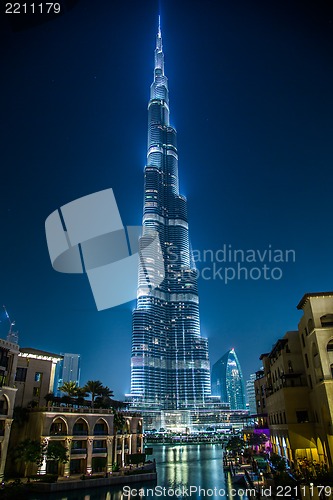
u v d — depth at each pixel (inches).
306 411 2529.5
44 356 3085.6
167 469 3582.7
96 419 2832.2
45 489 2225.6
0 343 2485.2
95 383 3198.8
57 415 2645.2
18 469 2534.5
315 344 2349.9
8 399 2428.6
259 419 3875.5
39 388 2999.5
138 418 3713.1
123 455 3198.8
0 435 2310.5
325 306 2345.0
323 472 1899.6
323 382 2153.1
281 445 2773.1
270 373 3390.7
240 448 4023.1
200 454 5753.0
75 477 2511.1
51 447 2453.2
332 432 2101.4
